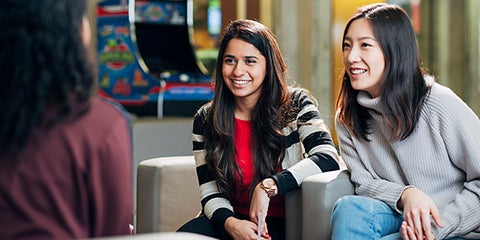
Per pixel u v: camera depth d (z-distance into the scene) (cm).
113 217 150
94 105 149
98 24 591
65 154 145
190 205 318
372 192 270
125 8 588
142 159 446
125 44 589
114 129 149
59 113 144
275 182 278
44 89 141
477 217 259
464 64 799
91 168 146
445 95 263
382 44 266
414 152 267
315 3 698
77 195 147
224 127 295
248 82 290
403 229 251
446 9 796
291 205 287
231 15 703
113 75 590
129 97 590
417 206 254
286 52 691
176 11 648
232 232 280
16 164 142
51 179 144
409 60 266
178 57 656
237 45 291
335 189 272
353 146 285
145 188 314
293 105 299
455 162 266
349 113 282
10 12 141
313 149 290
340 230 252
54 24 142
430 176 269
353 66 270
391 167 276
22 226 142
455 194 269
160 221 313
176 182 315
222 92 297
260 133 294
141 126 446
